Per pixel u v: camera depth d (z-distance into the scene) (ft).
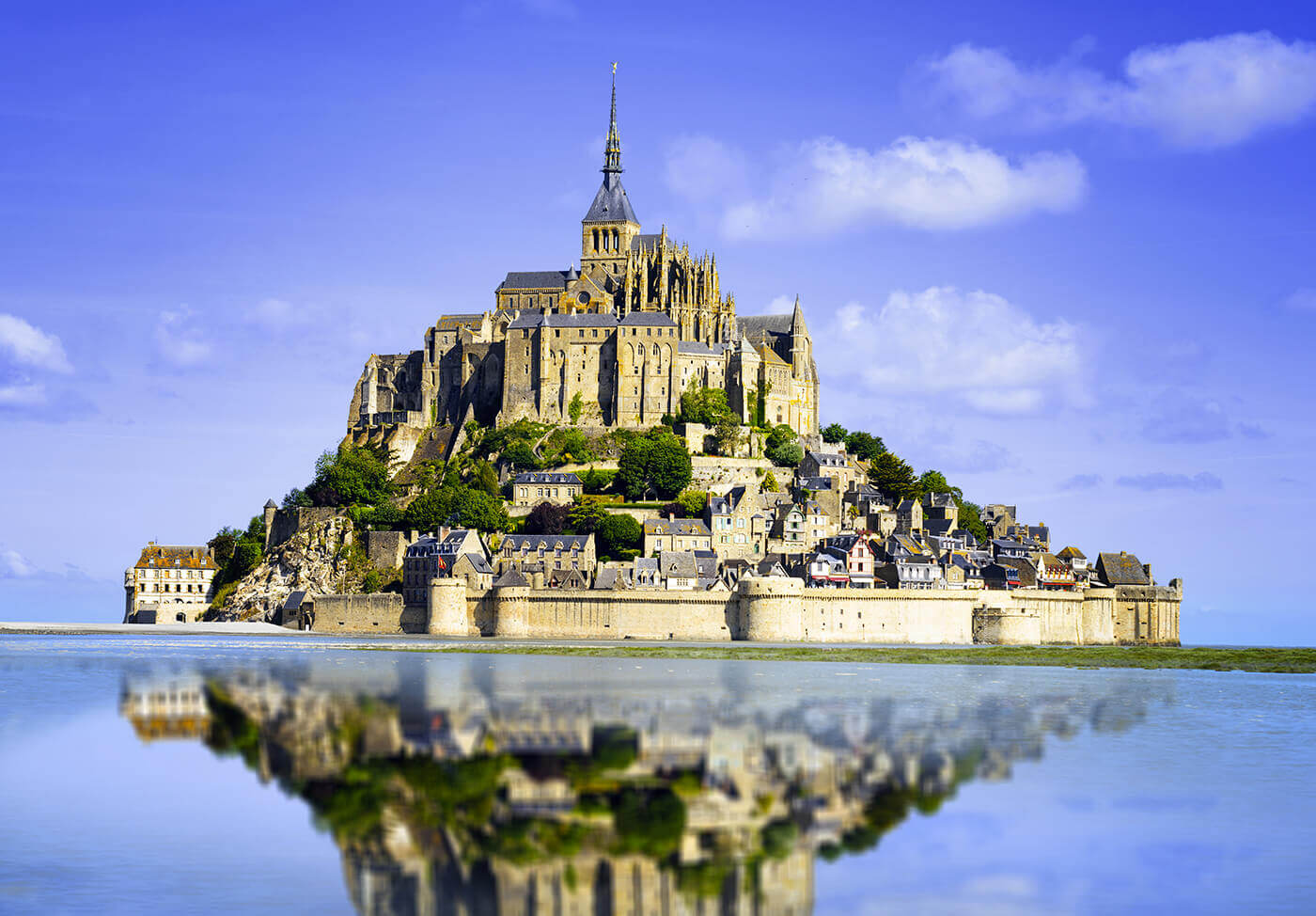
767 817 377.30
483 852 344.28
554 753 450.30
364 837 360.69
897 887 326.24
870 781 424.46
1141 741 515.50
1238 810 403.13
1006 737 510.58
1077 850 358.84
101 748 470.80
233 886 325.42
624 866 337.11
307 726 509.35
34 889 324.19
